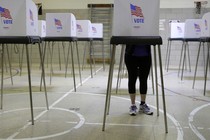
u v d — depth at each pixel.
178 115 2.48
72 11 7.68
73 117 2.40
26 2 2.11
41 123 2.21
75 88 3.65
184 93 3.54
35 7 2.36
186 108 2.74
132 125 2.18
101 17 7.62
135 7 1.92
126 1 1.92
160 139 1.87
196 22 4.84
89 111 2.60
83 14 7.66
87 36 4.95
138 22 1.94
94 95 3.37
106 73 5.67
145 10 1.92
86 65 7.36
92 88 3.87
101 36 6.07
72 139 1.86
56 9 7.71
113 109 2.69
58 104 2.88
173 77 5.08
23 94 3.40
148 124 2.21
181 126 2.16
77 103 2.93
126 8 1.93
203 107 2.79
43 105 2.83
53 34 3.60
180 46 7.32
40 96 3.29
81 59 7.79
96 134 1.96
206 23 3.46
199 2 7.16
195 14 7.22
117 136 1.92
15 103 2.91
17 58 7.77
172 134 1.98
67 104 2.88
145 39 1.89
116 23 1.95
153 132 2.02
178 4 7.27
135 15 1.93
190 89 3.84
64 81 4.52
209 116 2.45
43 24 4.40
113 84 4.20
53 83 4.30
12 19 2.12
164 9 7.32
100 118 2.37
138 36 1.92
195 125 2.19
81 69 6.39
